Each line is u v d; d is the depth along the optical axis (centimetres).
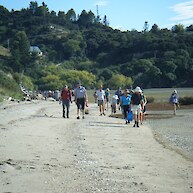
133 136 1617
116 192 773
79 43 16100
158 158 1148
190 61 11219
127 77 11612
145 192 781
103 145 1341
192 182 873
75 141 1391
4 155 1067
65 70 12219
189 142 1527
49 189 773
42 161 1018
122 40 15612
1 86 5256
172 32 16538
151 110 3738
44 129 1678
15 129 1636
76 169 955
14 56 11275
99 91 2911
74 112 3095
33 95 6159
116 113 3158
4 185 786
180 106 4128
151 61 12231
